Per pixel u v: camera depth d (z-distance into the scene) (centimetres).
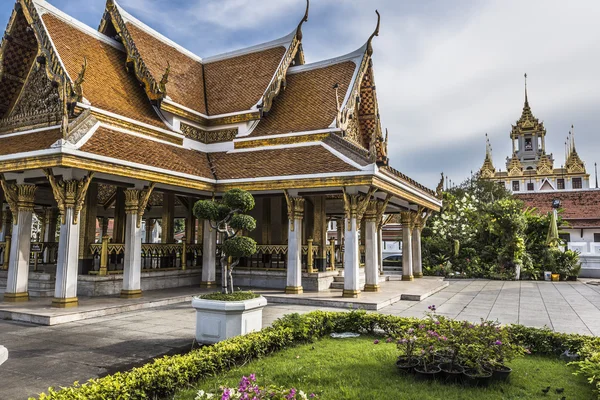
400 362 634
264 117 1672
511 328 763
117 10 1576
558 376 605
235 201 813
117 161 1084
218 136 1673
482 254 2620
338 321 883
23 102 1282
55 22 1330
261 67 1833
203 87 1881
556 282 2258
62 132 989
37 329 905
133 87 1521
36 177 1145
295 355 700
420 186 1814
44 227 1994
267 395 408
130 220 1247
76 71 1269
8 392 543
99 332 880
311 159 1371
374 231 1501
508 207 2583
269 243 1766
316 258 1630
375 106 1772
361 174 1222
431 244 2753
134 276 1240
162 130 1452
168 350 745
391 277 2133
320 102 1619
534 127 8088
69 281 1055
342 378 583
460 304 1337
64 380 591
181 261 1616
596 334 892
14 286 1129
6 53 1265
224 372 604
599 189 3950
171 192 1500
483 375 563
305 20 1805
